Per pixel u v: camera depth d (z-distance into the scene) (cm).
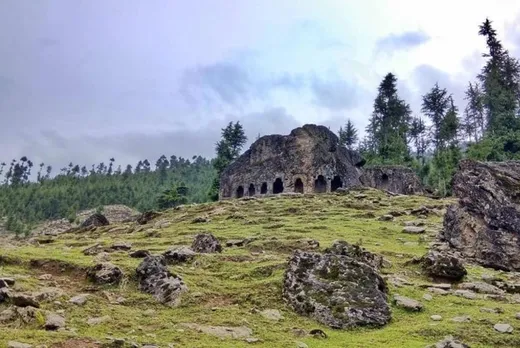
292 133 6475
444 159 7219
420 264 1866
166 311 1267
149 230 3272
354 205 3903
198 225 3328
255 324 1199
